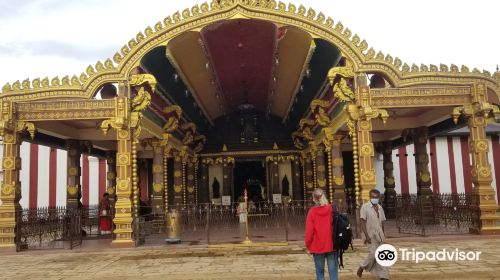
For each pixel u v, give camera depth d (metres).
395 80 13.46
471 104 13.23
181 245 12.86
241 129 26.98
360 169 13.07
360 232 12.96
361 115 13.16
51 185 23.89
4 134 12.94
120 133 13.28
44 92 13.41
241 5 13.38
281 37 14.70
